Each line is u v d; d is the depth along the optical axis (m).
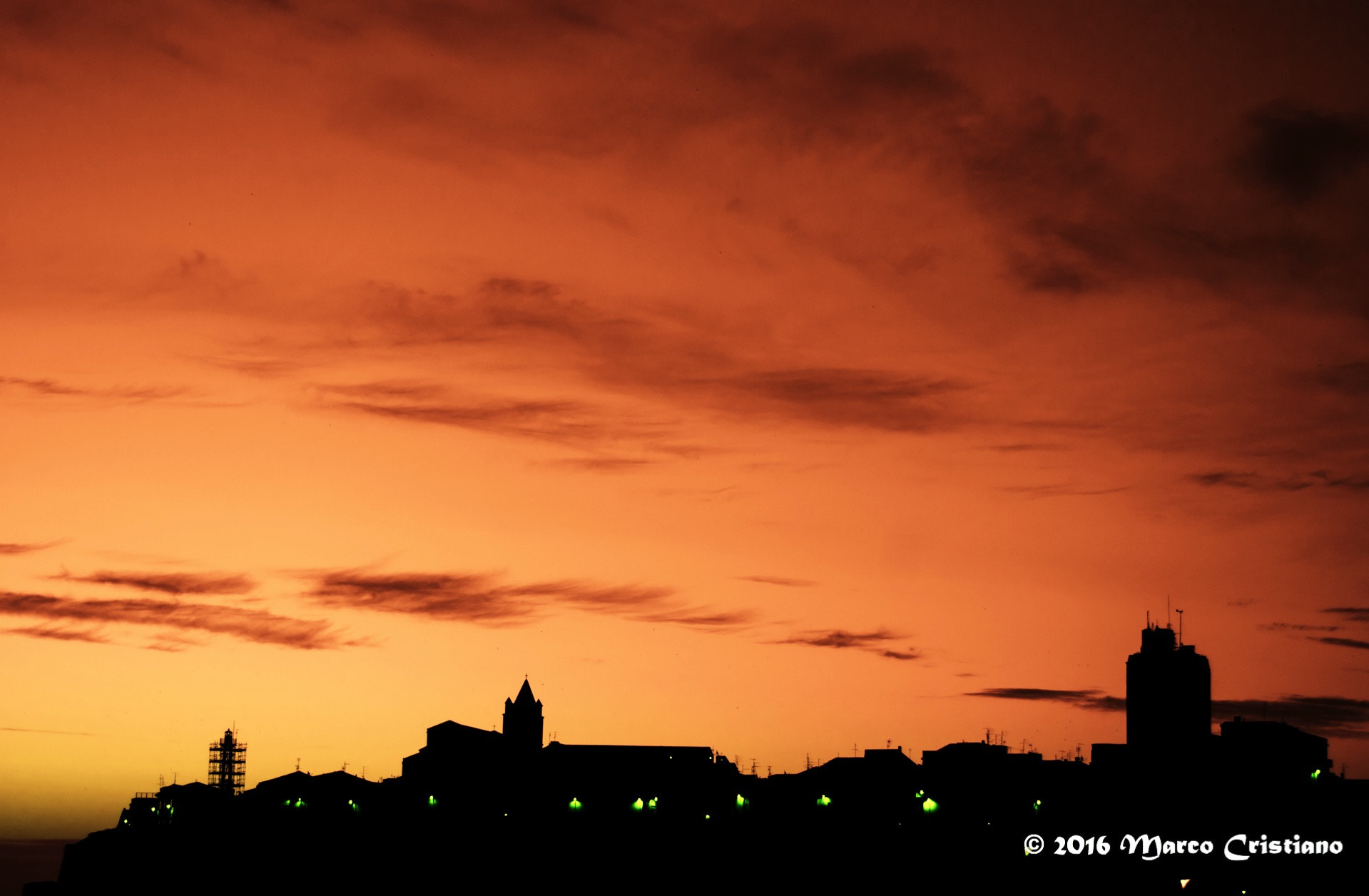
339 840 135.75
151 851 138.50
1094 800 133.38
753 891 121.88
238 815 140.88
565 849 132.25
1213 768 134.88
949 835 132.12
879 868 125.50
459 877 126.56
